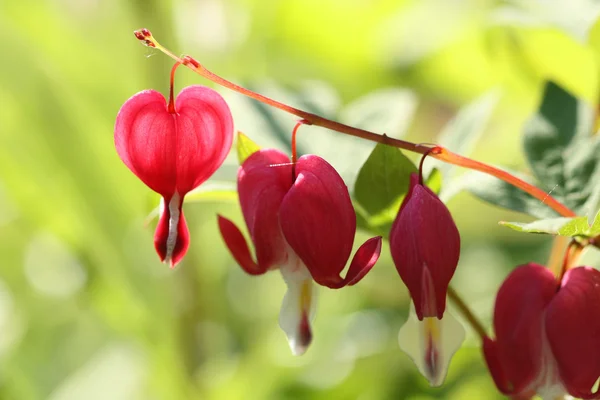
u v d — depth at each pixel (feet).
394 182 1.18
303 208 1.12
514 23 1.35
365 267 1.11
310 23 2.11
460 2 1.92
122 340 1.62
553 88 1.26
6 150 1.58
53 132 1.59
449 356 1.13
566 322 1.14
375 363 1.52
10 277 1.77
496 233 1.78
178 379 1.54
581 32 1.33
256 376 1.52
